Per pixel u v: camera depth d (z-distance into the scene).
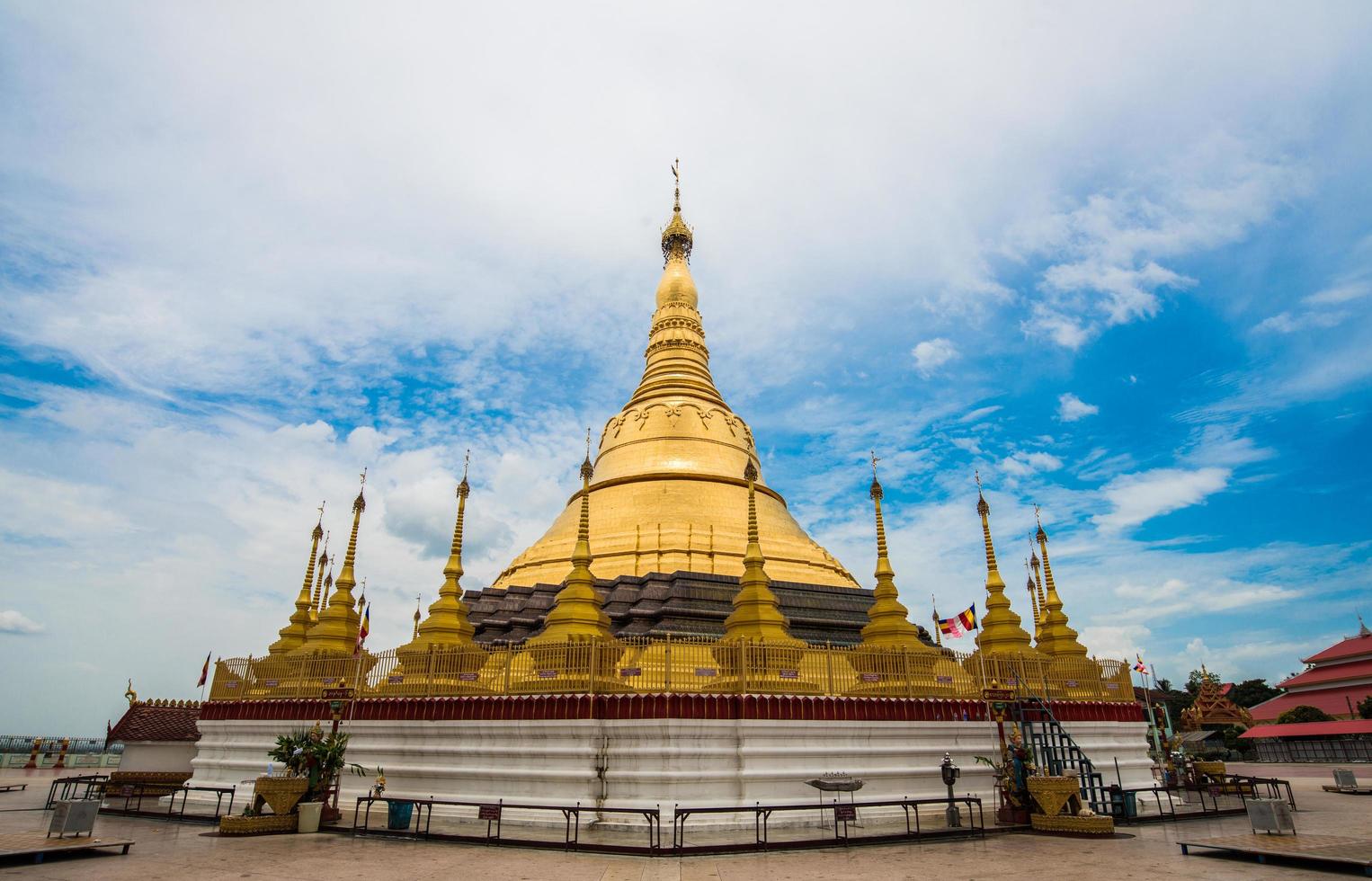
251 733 30.84
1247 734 72.12
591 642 25.56
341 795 27.48
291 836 21.27
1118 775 26.62
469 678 26.97
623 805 23.03
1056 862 17.25
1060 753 27.28
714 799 23.44
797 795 24.14
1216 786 32.31
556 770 24.16
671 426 46.78
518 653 26.89
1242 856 17.88
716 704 24.47
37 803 29.66
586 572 30.25
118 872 15.91
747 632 28.94
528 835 21.11
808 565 40.75
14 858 16.92
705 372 52.78
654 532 39.69
